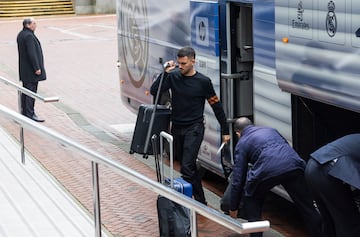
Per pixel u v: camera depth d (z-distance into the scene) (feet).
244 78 34.42
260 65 31.17
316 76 27.14
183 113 32.35
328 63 26.37
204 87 32.07
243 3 32.53
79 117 58.13
